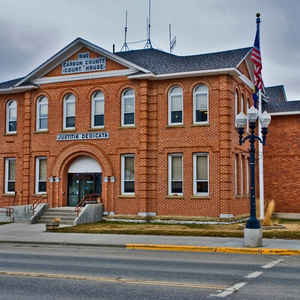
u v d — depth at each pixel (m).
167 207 27.19
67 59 30.17
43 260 14.33
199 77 27.14
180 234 21.05
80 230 23.22
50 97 30.47
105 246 18.41
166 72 27.62
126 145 28.19
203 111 27.20
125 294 9.45
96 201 29.22
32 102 31.06
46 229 23.72
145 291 9.70
